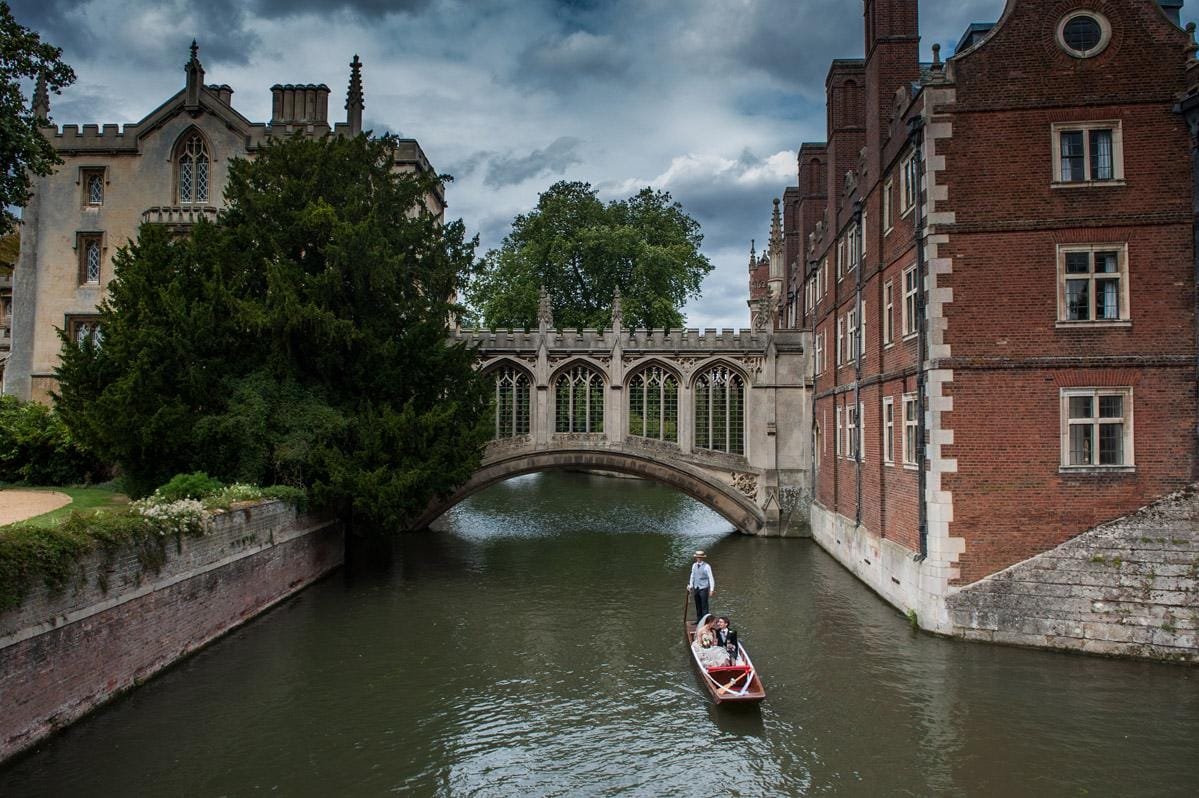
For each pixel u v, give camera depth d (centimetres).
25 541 1184
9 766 1130
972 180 1702
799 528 3222
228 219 2522
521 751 1277
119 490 2655
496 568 2680
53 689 1232
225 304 2245
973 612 1680
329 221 2311
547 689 1547
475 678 1605
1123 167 1661
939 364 1692
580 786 1164
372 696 1502
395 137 2748
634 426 3275
